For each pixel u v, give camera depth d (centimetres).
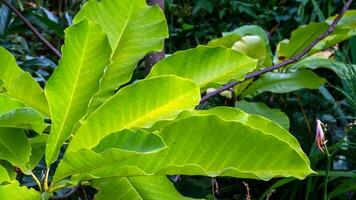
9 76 106
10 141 97
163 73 111
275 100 226
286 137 105
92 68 96
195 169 89
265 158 93
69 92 96
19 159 97
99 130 97
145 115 98
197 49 111
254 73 154
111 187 101
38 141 107
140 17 116
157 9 116
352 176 162
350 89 183
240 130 93
